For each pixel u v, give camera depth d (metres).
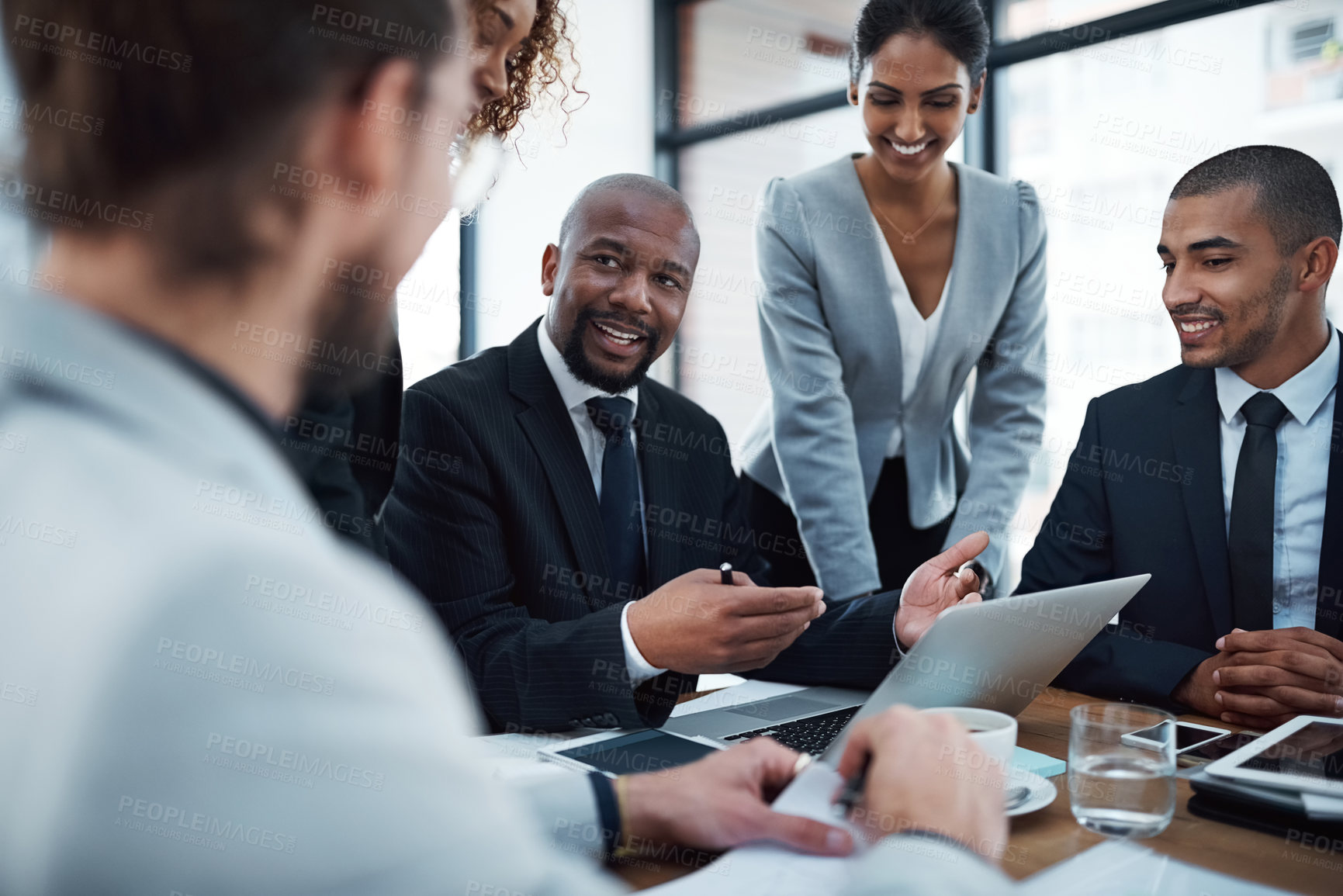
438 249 4.85
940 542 2.43
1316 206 1.54
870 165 2.25
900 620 1.34
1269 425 1.59
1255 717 1.22
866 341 2.24
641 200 1.63
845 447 2.19
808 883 0.68
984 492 2.23
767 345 2.34
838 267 2.24
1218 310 1.59
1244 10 2.84
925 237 2.25
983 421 2.31
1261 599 1.57
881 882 0.52
